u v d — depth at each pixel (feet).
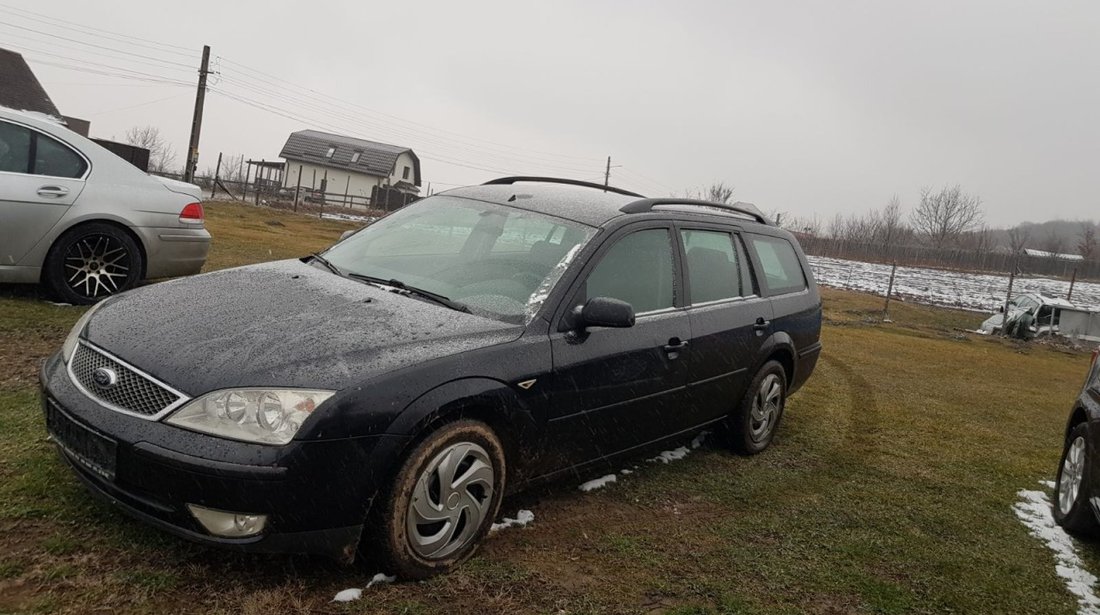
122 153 81.05
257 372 8.80
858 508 14.65
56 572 8.79
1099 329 76.33
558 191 15.08
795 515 13.85
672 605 10.01
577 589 10.08
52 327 18.67
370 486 8.94
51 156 20.22
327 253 14.32
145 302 10.96
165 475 8.43
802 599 10.69
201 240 23.04
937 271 138.31
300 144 215.51
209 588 8.93
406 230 14.24
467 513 10.21
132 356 9.26
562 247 12.59
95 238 20.90
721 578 10.97
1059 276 143.43
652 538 12.03
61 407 9.43
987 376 39.06
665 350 13.41
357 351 9.42
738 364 15.79
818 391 26.63
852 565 12.04
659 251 14.19
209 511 8.44
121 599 8.49
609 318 11.36
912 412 24.97
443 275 12.60
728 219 16.89
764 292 17.12
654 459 15.93
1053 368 51.42
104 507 10.35
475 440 10.13
